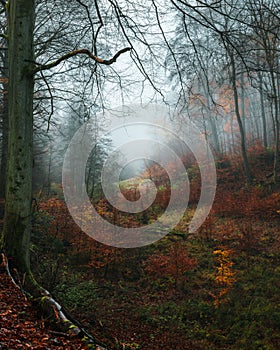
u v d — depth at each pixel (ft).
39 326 12.55
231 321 24.30
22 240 16.60
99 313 23.49
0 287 14.21
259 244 36.88
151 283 32.32
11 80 17.24
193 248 38.37
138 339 21.68
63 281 26.16
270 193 50.96
